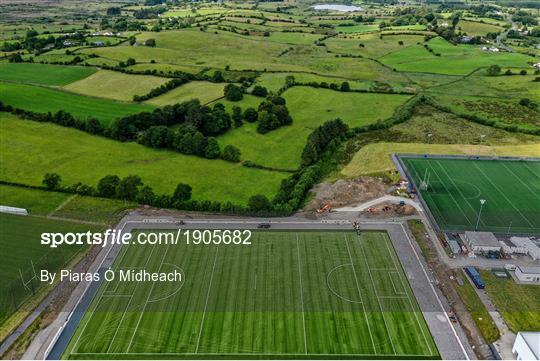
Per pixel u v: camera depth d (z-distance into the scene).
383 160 136.88
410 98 196.88
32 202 111.94
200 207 107.88
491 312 77.69
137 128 152.75
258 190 118.88
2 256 91.69
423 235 99.12
